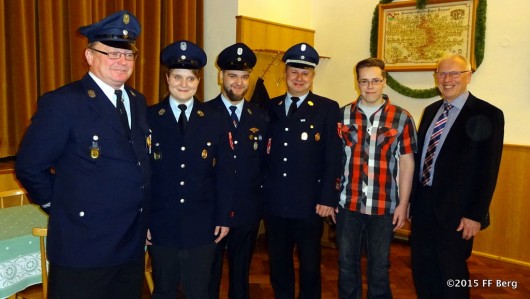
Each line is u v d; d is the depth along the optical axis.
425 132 2.21
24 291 2.01
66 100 1.46
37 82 2.97
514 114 3.53
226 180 2.00
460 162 2.04
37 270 1.88
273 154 2.28
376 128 2.16
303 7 4.48
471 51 3.63
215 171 1.99
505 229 3.58
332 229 3.76
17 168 1.46
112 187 1.51
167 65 1.84
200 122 1.91
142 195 1.58
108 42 1.50
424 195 2.17
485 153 2.01
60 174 1.50
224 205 1.98
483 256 3.68
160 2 3.58
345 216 2.24
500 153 2.02
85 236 1.49
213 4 3.93
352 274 2.27
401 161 2.19
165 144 1.85
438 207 2.08
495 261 3.58
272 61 4.14
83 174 1.48
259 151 2.26
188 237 1.86
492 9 3.58
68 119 1.46
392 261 3.46
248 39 3.85
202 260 1.91
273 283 2.41
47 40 2.91
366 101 2.17
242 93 2.18
